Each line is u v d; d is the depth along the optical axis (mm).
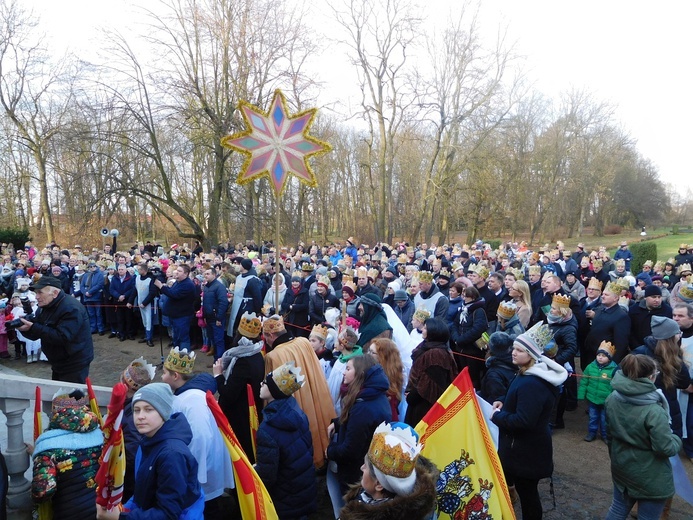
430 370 4461
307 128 6219
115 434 2738
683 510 4965
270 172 6133
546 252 16031
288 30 21219
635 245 27000
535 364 3902
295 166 6223
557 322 6469
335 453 3885
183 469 2896
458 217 36938
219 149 21766
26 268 13766
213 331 10289
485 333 6559
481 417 3660
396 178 41094
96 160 25453
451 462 3547
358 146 40531
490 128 29203
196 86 20547
